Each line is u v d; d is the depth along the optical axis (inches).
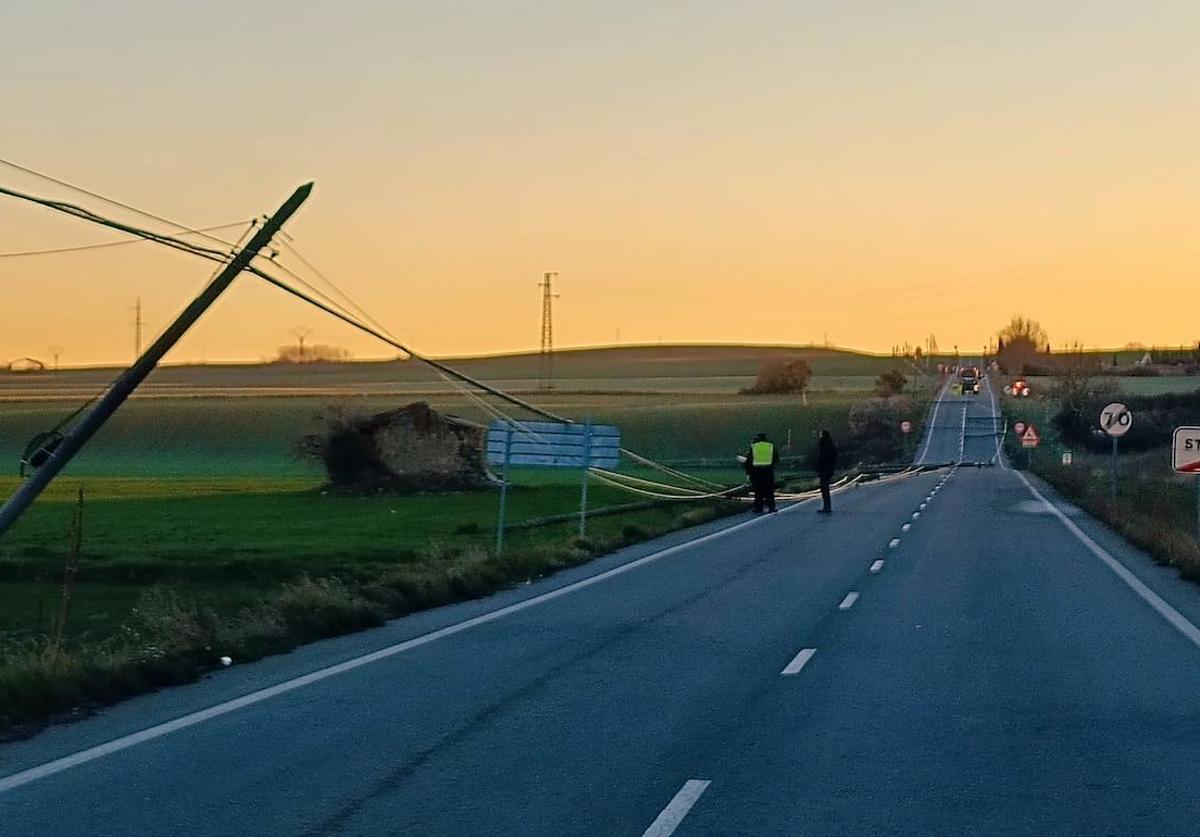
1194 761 367.6
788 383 5880.9
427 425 2186.3
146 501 1966.0
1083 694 468.4
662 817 309.7
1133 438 3722.9
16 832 298.0
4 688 430.9
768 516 1547.7
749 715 431.8
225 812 315.6
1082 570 921.5
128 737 399.5
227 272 535.5
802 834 296.4
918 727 412.8
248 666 535.2
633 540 1195.9
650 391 5792.3
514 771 355.9
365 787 339.0
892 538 1216.2
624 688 481.4
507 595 795.4
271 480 2598.4
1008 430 4660.4
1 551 1156.5
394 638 614.5
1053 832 299.0
